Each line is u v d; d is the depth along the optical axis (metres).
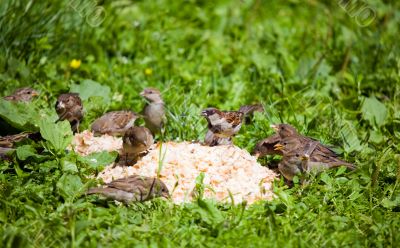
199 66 17.69
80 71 16.53
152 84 16.44
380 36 17.94
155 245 9.24
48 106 14.57
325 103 15.36
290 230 9.66
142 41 18.55
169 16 20.98
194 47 19.03
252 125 13.90
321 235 9.72
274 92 16.05
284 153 11.72
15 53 15.87
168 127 14.03
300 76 16.91
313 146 11.69
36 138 12.30
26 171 11.85
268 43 19.50
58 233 9.38
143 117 13.99
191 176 11.23
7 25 15.66
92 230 9.71
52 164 11.55
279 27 20.80
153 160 11.56
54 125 12.05
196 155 11.67
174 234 9.62
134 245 9.25
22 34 15.91
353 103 14.98
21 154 11.66
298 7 21.84
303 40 19.02
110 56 17.97
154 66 17.42
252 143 13.16
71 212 9.78
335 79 16.47
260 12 21.38
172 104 14.66
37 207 10.15
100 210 10.05
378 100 15.30
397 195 11.16
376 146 13.17
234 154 11.75
